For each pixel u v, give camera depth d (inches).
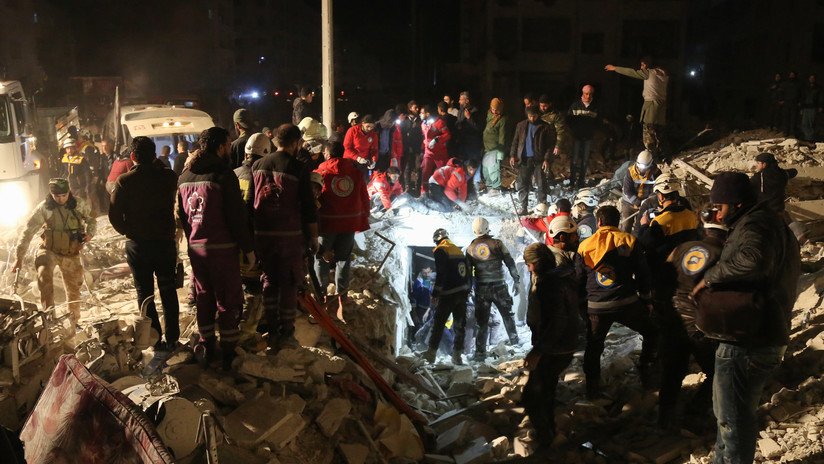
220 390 206.4
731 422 182.4
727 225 181.5
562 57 1379.2
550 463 227.9
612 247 250.7
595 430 245.4
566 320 230.1
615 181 533.3
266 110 1838.1
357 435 219.6
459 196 505.7
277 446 192.9
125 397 156.2
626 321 255.0
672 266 226.4
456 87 1480.1
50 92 1775.3
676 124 1102.4
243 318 258.4
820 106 721.0
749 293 174.6
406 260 441.7
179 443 168.9
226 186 215.8
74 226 281.6
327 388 227.0
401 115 543.2
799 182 478.6
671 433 231.5
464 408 287.6
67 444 160.2
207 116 757.9
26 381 205.9
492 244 359.6
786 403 225.1
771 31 1389.0
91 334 252.5
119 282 352.8
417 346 390.3
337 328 261.9
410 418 253.4
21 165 549.0
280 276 241.3
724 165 527.2
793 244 177.9
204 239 218.5
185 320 273.6
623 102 1378.0
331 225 300.0
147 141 230.7
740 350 178.1
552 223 258.7
